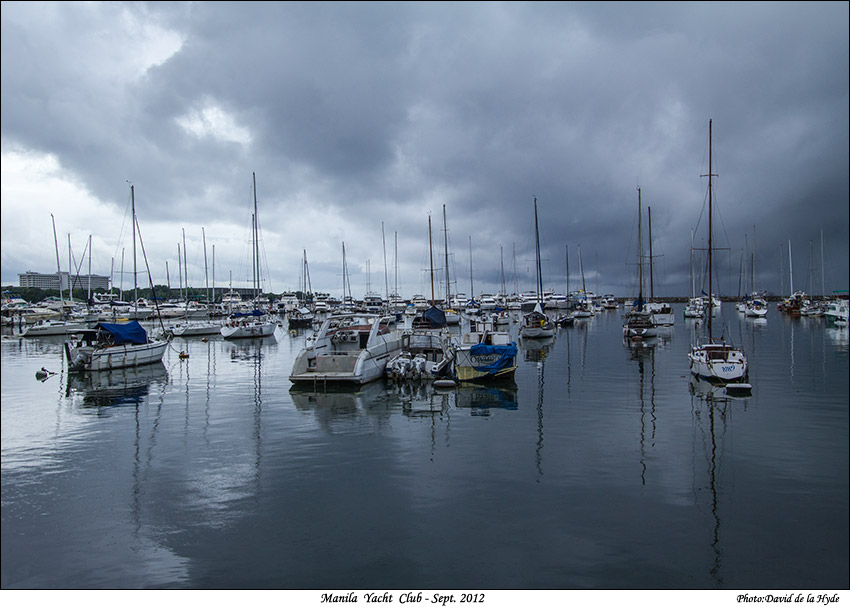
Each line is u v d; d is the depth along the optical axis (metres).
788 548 9.42
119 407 21.89
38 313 88.00
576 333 59.19
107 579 8.75
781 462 13.80
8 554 9.55
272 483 12.80
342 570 8.88
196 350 46.97
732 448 15.02
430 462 14.08
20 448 16.06
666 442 15.67
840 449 14.85
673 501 11.40
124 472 13.83
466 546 9.55
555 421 18.39
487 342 31.78
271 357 41.06
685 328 63.47
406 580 8.55
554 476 12.93
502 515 10.77
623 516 10.69
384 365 28.95
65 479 13.34
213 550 9.62
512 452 14.88
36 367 36.38
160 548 9.71
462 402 21.94
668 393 23.23
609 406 20.72
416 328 43.19
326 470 13.63
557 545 9.55
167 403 22.61
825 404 20.61
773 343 44.16
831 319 68.19
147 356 35.53
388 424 18.30
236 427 18.28
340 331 30.31
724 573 8.67
